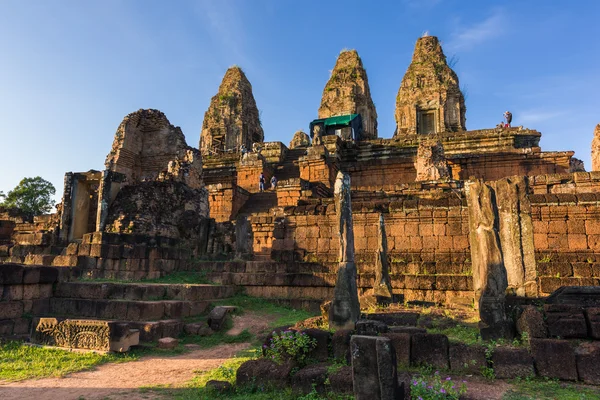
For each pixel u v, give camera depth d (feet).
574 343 18.94
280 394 18.22
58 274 36.55
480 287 23.94
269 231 57.00
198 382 20.94
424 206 44.39
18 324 30.96
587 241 38.52
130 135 81.46
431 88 126.72
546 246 39.47
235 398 18.17
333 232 46.39
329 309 25.90
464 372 19.48
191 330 32.48
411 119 126.62
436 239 43.32
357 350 14.39
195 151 66.69
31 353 26.48
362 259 42.86
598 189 51.26
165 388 20.25
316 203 55.11
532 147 88.69
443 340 20.27
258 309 39.81
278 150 110.22
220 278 45.03
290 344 21.06
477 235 24.99
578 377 18.10
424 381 16.92
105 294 35.47
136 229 49.88
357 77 147.74
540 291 33.14
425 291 37.70
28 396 18.98
